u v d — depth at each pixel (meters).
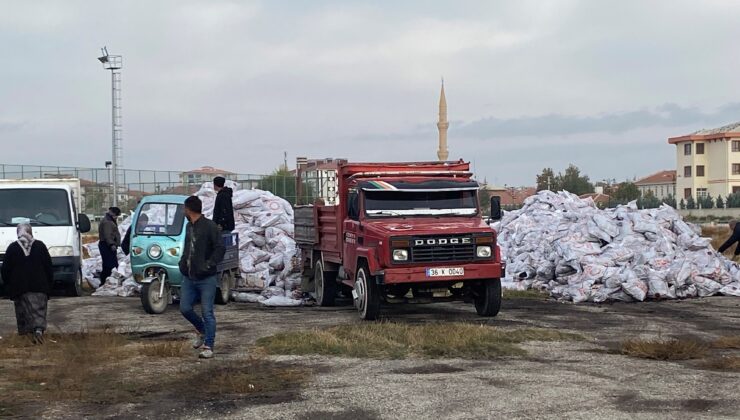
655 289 17.66
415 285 13.98
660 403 7.66
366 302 13.92
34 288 11.90
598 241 19.70
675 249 19.47
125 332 12.86
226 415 7.36
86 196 53.09
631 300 17.44
